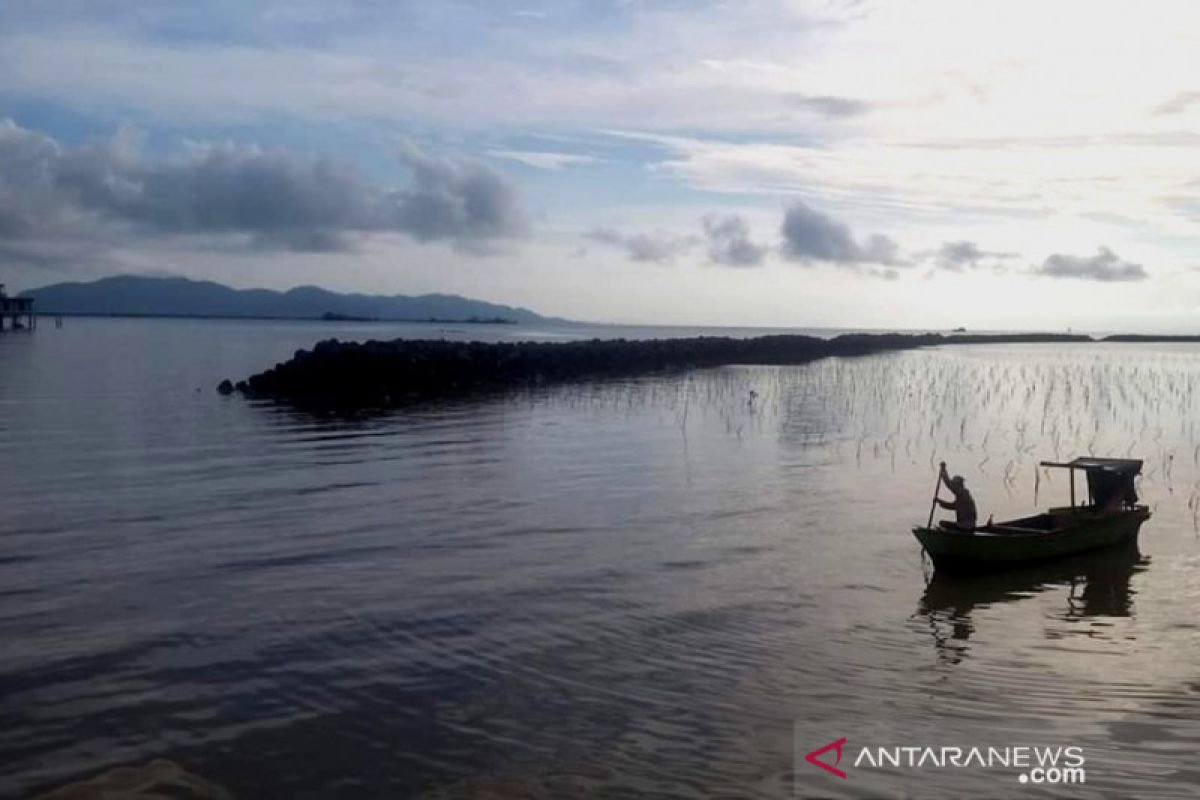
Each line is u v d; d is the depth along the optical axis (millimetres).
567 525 21391
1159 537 20641
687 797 9812
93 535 20406
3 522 21547
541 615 15242
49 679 12844
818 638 14227
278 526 21234
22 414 41438
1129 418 41719
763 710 11758
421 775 10336
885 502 24109
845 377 63250
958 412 44062
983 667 13078
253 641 14164
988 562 17453
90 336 133125
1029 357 92375
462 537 20281
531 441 34469
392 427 38250
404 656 13562
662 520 21922
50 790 10094
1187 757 10500
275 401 47844
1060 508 20516
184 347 103875
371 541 19922
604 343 78000
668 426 38906
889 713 11641
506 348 66625
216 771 10484
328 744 11047
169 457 30516
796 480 27062
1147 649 13789
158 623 14930
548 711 11797
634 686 12484
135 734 11336
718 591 16484
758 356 86625
